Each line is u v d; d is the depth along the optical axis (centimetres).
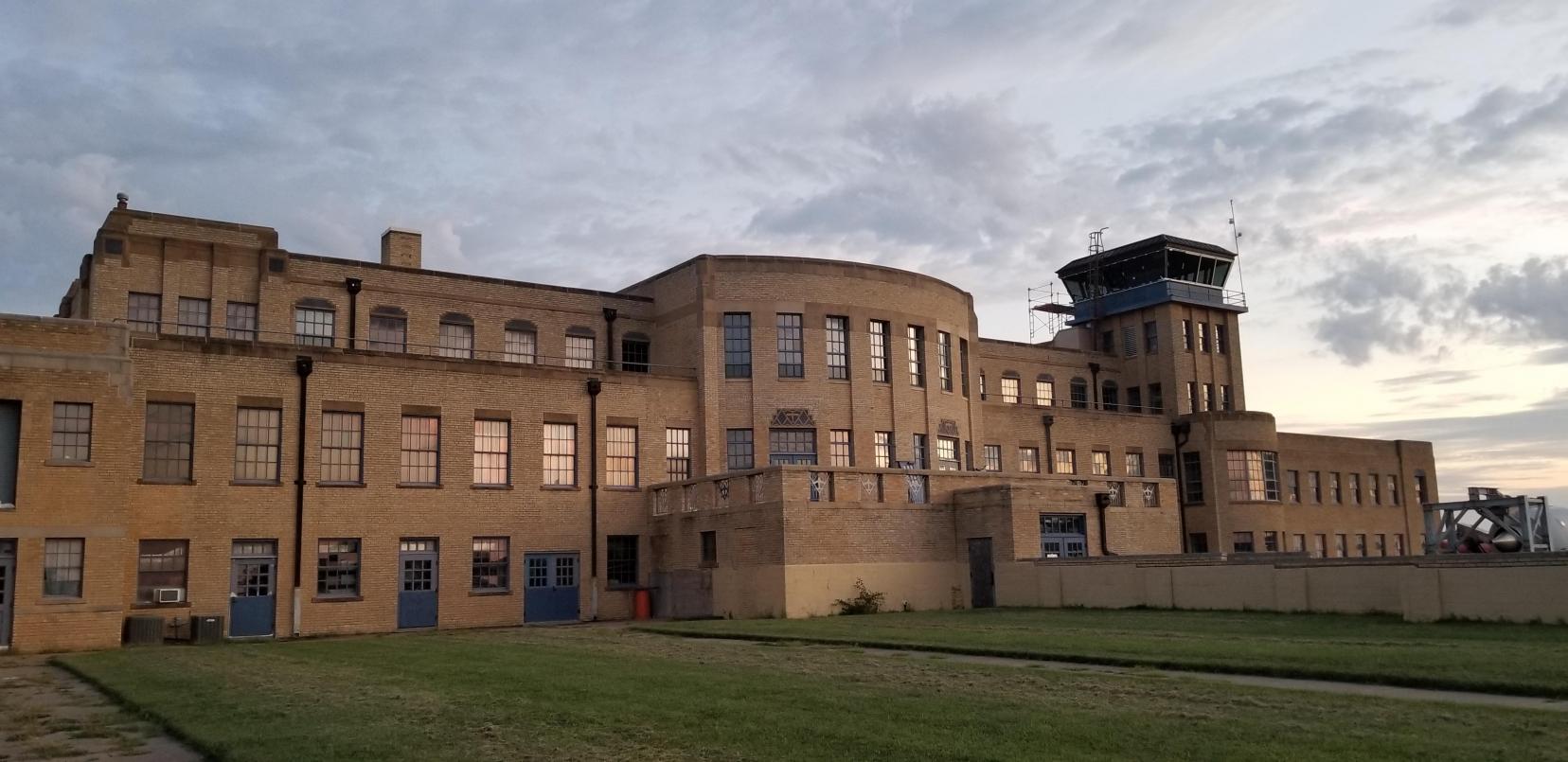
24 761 1309
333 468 3897
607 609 4353
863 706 1434
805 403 4831
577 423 4431
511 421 4275
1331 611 3011
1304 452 7300
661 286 5097
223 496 3662
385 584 3919
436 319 4659
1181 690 1546
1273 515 6712
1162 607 3428
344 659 2342
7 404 3162
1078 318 7719
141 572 3512
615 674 1866
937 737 1210
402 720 1424
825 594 3766
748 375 4828
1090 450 6425
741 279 4894
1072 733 1220
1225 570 3275
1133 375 7388
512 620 4147
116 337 3347
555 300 4928
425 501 4041
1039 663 2000
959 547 4156
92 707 1777
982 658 2106
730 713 1405
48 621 3111
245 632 3650
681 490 4344
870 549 3909
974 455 5478
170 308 4162
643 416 4612
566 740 1261
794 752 1160
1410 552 7819
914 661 2055
